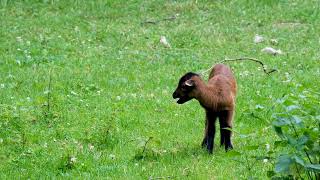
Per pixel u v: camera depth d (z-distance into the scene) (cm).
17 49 5725
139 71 5116
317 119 2169
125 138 3522
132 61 5450
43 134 3581
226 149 3306
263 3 7394
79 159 3175
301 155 2162
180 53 5766
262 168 2989
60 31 6494
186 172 2981
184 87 3231
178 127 3741
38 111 3953
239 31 6500
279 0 7456
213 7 7356
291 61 5425
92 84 4647
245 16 7019
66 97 4309
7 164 3161
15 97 4312
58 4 7438
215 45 6053
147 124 3788
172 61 5459
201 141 3500
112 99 4312
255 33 6438
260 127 3644
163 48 5972
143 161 3175
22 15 7081
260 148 3278
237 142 3434
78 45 6012
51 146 3397
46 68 5172
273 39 6194
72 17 6981
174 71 5116
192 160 3167
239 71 5088
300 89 2438
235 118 3850
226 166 3073
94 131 3572
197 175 2944
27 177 2989
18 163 3169
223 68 3506
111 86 4666
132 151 3319
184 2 7531
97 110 4047
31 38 6194
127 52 5803
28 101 4191
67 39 6216
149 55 5688
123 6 7431
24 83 4691
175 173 2981
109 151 3325
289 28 6606
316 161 2223
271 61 5419
